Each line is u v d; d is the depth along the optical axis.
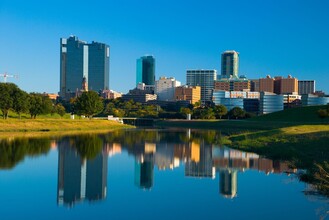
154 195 30.16
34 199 28.77
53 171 41.09
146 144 76.31
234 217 23.98
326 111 156.12
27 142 74.50
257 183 34.38
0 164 45.19
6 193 30.64
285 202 27.42
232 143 75.19
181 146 72.06
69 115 198.00
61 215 24.59
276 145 60.66
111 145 72.62
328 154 44.31
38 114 151.38
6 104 125.69
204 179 37.12
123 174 39.88
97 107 178.00
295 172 39.50
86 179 36.88
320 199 28.14
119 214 24.89
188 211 25.53
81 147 66.75
